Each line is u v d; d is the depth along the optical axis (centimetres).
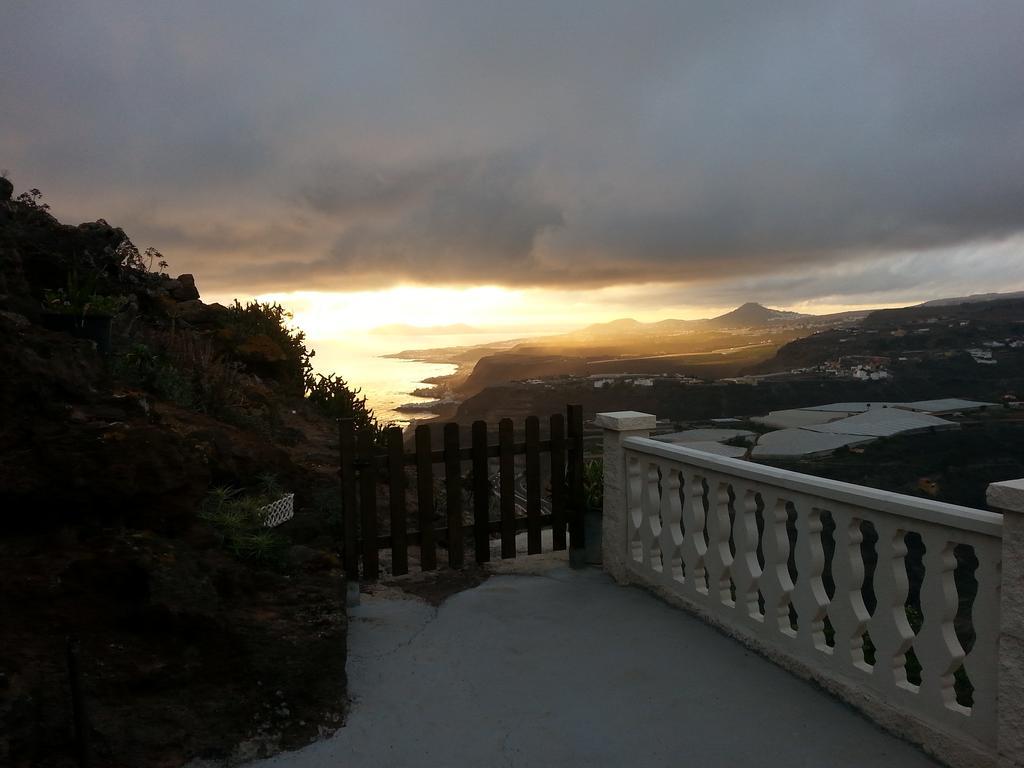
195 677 290
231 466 527
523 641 403
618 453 496
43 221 878
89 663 269
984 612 259
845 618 324
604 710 328
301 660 317
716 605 411
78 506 322
